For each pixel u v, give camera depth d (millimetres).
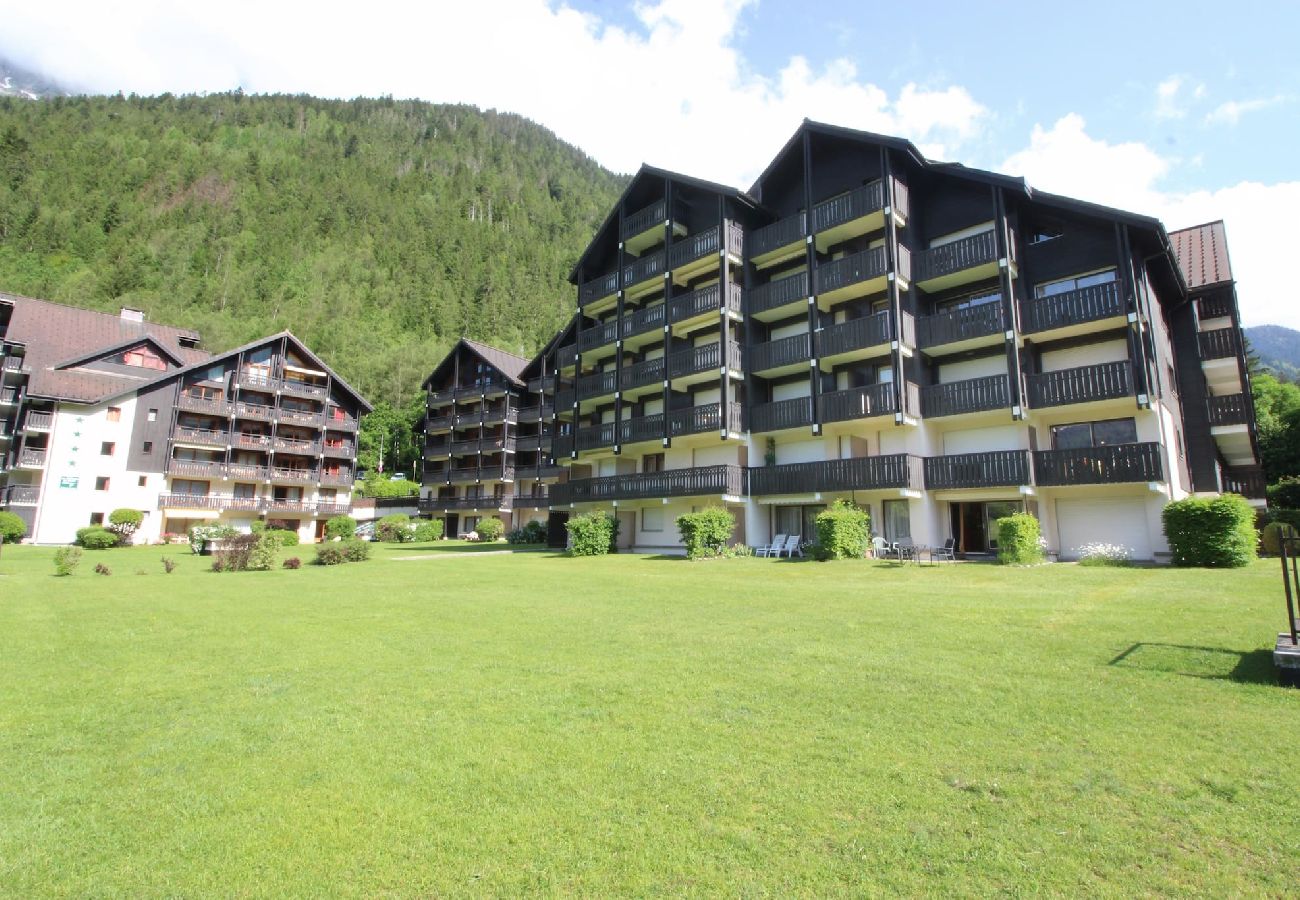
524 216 187750
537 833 4023
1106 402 20156
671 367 29469
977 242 22594
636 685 6922
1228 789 4301
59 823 4297
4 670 8328
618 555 28016
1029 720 5605
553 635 9711
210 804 4516
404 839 4012
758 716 5887
